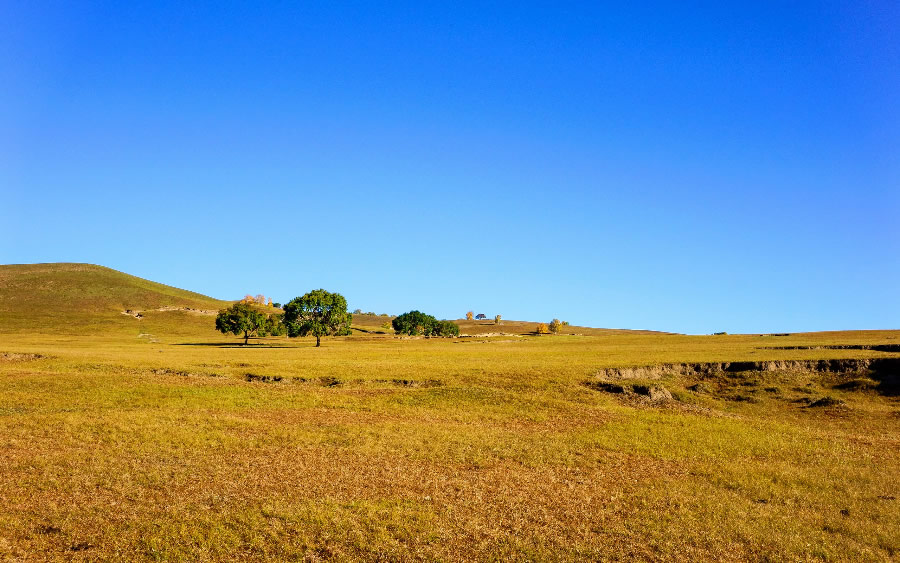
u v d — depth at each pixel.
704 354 65.81
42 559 17.19
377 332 169.12
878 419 43.19
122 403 39.41
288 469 26.44
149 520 20.16
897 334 85.94
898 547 20.38
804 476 28.17
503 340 123.56
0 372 49.22
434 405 42.00
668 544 19.88
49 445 28.78
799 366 55.47
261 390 45.41
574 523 21.48
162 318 169.88
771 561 18.98
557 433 35.44
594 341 109.06
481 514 21.95
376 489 24.25
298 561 17.77
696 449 32.72
